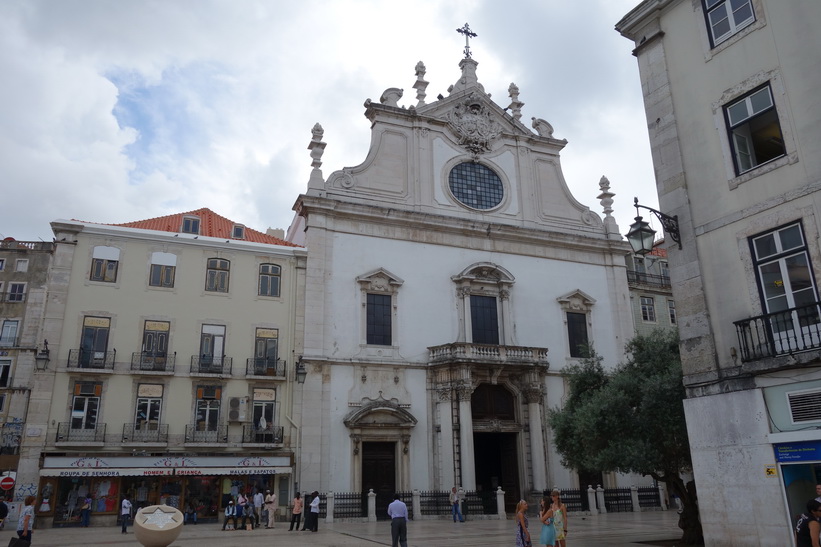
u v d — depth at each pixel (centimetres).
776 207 1351
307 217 3319
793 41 1368
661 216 1530
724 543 1338
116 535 2292
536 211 3888
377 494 3094
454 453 3148
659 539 1891
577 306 3791
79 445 2662
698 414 1430
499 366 3300
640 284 4300
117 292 2920
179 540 2055
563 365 3641
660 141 1622
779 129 1378
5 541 2058
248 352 3045
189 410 2884
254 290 3134
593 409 1775
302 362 3067
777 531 1245
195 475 2819
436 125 3756
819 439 1185
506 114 3975
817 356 1211
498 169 3856
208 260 3103
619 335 3869
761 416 1300
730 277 1419
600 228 4050
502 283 3600
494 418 3350
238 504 2545
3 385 3014
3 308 3128
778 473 1258
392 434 3162
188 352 2955
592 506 3166
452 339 3450
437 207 3616
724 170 1467
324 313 3198
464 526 2572
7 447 2923
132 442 2752
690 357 1466
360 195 3466
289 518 2870
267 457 2892
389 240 3459
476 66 4066
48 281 2917
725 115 1489
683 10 1622
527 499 3272
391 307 3356
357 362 3183
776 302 1332
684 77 1593
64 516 2623
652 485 3600
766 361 1298
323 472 2980
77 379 2766
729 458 1352
